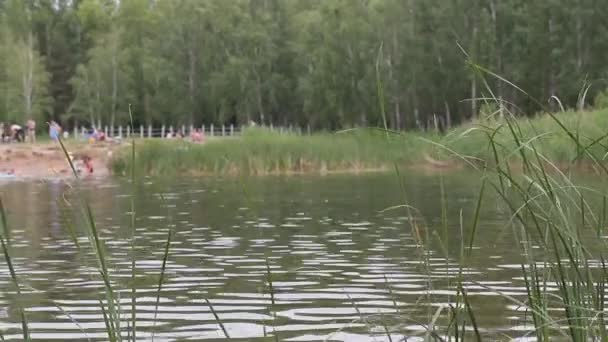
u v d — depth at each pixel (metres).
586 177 23.42
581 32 70.62
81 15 108.31
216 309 9.96
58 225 18.91
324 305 10.07
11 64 89.00
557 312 8.59
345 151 40.91
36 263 13.53
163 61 96.94
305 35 90.06
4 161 43.19
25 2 105.81
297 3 109.06
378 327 8.79
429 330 6.23
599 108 43.56
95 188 30.33
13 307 10.16
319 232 17.03
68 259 13.92
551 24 71.81
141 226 18.45
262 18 98.62
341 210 21.50
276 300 10.41
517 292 10.38
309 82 85.81
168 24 101.25
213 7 99.38
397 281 11.46
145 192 28.30
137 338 8.65
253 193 27.41
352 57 82.12
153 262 13.47
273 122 99.12
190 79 98.50
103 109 94.12
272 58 97.00
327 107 84.75
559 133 6.91
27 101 88.56
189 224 18.72
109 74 93.62
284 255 14.07
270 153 40.09
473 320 6.16
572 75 69.12
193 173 39.47
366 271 12.34
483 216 19.03
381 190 27.80
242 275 12.21
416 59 75.44
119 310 6.17
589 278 5.99
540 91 72.94
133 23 110.25
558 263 6.00
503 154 6.25
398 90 76.88
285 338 8.55
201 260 13.62
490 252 13.69
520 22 73.44
